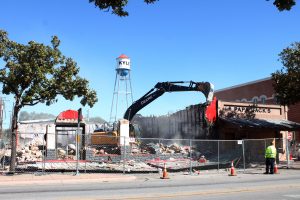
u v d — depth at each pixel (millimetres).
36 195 14336
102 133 36219
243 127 34688
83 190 16203
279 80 30781
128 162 30078
